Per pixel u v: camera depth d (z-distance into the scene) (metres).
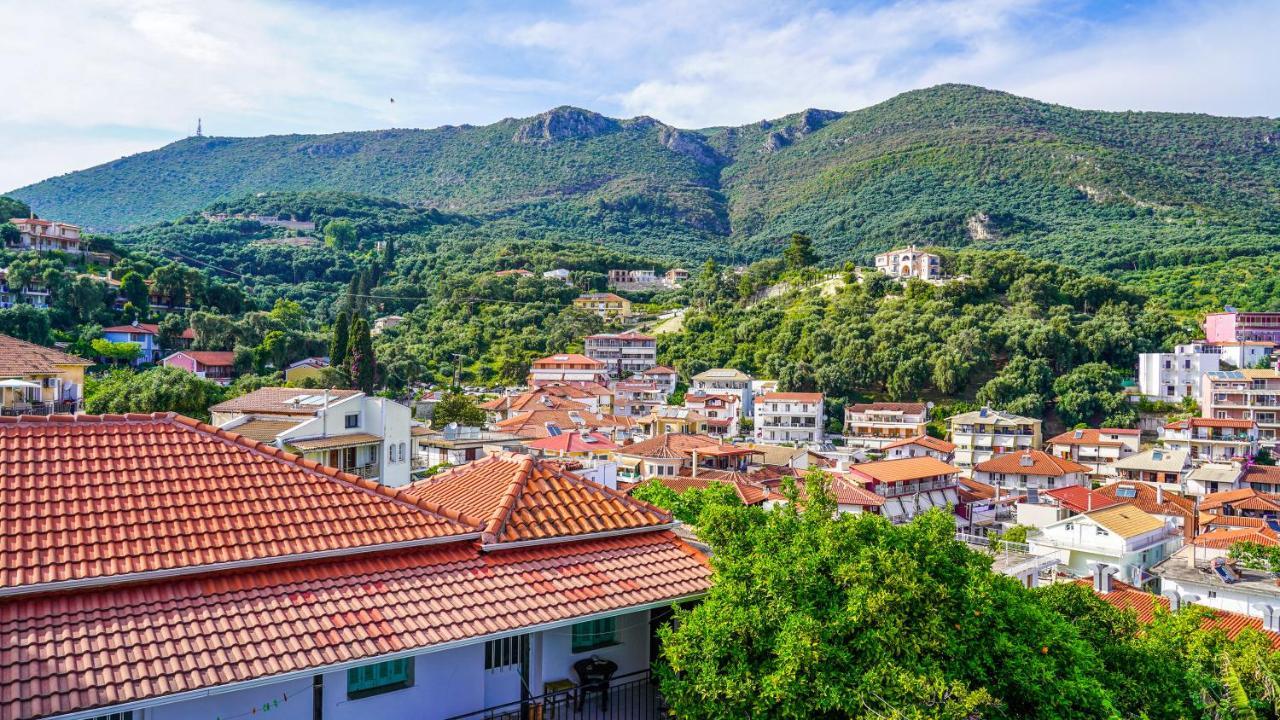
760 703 14.54
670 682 15.67
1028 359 136.88
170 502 14.76
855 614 15.38
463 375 150.62
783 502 67.00
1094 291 162.12
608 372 161.50
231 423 49.62
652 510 19.34
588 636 17.48
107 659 11.71
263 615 13.25
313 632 13.15
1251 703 19.92
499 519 16.97
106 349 108.00
